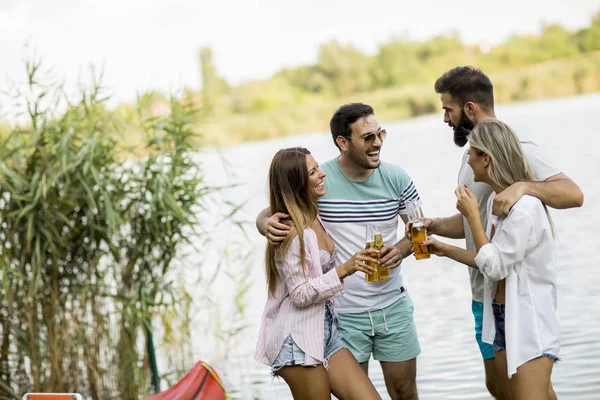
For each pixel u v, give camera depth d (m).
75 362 5.29
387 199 4.05
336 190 4.04
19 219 5.09
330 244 3.86
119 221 5.09
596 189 12.66
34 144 5.14
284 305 3.60
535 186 3.38
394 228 4.15
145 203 5.37
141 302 5.29
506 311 3.35
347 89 48.19
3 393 5.14
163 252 5.44
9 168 5.23
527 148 3.55
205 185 5.65
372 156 3.92
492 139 3.43
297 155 3.57
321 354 3.51
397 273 4.13
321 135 42.53
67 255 5.39
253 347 6.44
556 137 20.75
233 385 5.65
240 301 6.45
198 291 7.73
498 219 3.41
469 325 6.50
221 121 45.81
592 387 4.72
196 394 3.49
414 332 4.17
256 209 14.77
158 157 5.31
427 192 14.30
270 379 5.75
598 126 22.42
